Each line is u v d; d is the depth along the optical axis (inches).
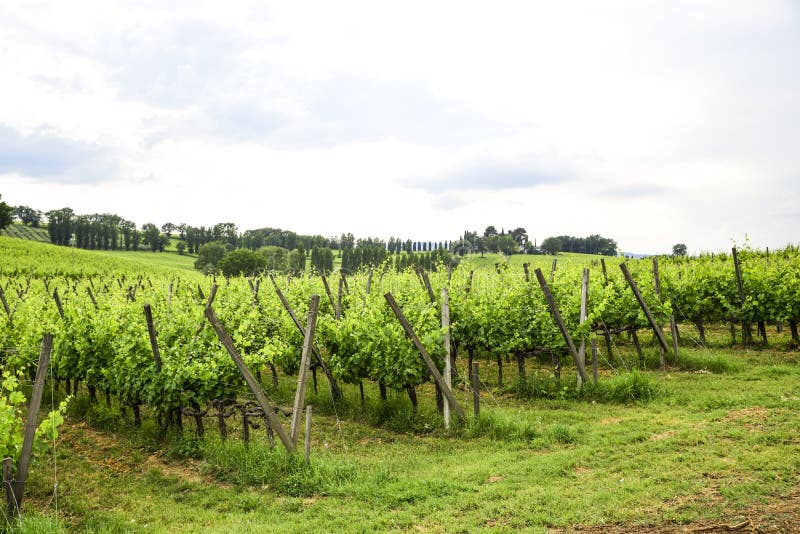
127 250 5216.5
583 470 276.8
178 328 430.6
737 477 236.7
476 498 248.7
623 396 413.7
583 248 2726.4
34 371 494.0
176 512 259.6
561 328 440.5
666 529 197.9
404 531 221.0
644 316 526.6
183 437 359.6
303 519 240.7
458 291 562.6
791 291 533.3
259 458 310.3
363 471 297.7
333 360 457.7
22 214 5502.0
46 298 828.0
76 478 306.0
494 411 392.5
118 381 389.1
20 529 223.3
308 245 6186.0
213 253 4389.8
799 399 349.1
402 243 5900.6
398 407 417.1
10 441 251.1
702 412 355.6
